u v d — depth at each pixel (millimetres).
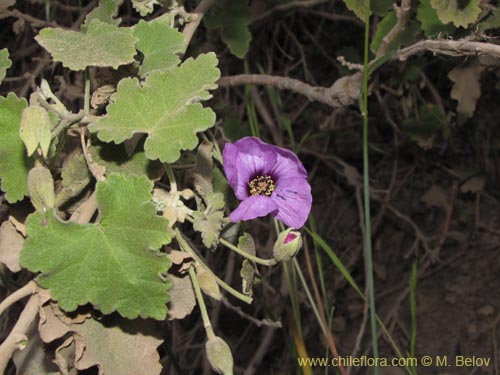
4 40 801
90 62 352
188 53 723
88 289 319
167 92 347
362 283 916
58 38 361
